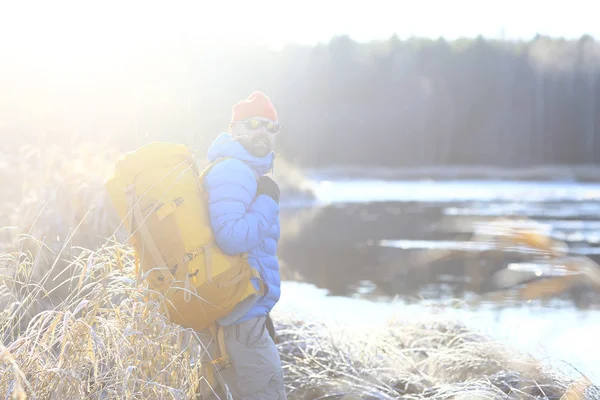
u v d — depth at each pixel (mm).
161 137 6211
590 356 5223
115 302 3930
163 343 3180
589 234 15352
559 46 79688
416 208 24953
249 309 3244
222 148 3314
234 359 3297
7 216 6715
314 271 10914
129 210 3186
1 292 3643
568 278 2062
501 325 5832
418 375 4555
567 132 77062
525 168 71188
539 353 4762
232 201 3166
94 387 3006
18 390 2543
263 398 3299
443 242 14469
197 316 3193
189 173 3213
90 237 6230
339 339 5020
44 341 2975
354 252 13203
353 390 4176
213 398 3393
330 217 21484
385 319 5938
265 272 3312
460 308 6539
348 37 77375
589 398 3893
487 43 79875
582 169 69000
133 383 2953
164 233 3117
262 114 3355
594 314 7090
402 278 10156
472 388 4031
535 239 2074
